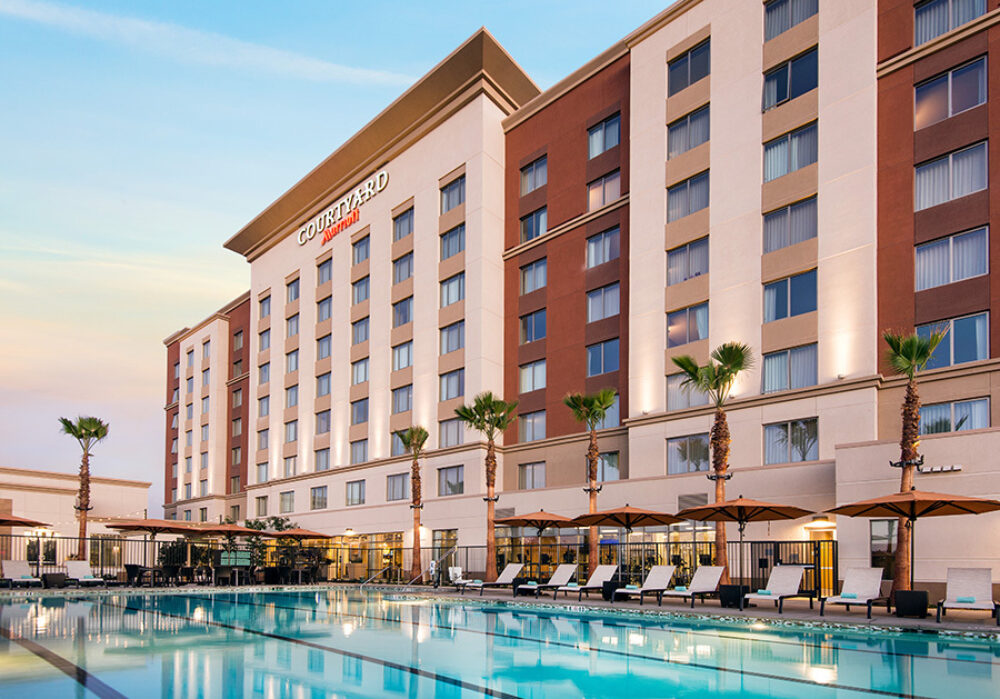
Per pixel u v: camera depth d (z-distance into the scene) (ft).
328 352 159.53
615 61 112.47
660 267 98.73
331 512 148.36
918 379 73.31
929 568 61.11
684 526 87.04
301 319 167.53
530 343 119.55
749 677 29.84
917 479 63.05
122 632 44.78
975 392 69.41
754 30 91.61
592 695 26.12
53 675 29.37
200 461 214.90
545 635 44.57
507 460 118.42
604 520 77.51
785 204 85.71
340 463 149.89
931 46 76.48
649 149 102.63
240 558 106.32
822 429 78.13
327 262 163.02
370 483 139.03
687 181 97.60
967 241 72.28
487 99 127.95
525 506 108.17
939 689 27.22
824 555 72.13
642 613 58.34
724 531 71.77
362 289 151.53
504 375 122.93
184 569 102.53
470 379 121.19
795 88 87.04
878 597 52.65
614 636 44.29
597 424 106.93
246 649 37.40
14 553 142.72
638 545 90.89
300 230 171.83
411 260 139.13
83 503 129.08
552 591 87.15
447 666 32.40
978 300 70.49
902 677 29.84
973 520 59.11
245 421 197.98
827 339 79.51
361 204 153.28
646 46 105.19
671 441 93.76
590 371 109.70
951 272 72.90
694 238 94.84
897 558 55.77
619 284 107.04
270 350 178.50
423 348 132.05
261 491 175.42
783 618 50.88
